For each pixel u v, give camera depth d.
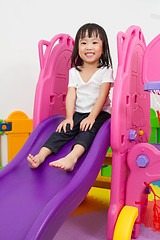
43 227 0.77
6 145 1.87
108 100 1.37
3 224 0.82
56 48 1.53
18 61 1.93
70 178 1.05
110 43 2.29
